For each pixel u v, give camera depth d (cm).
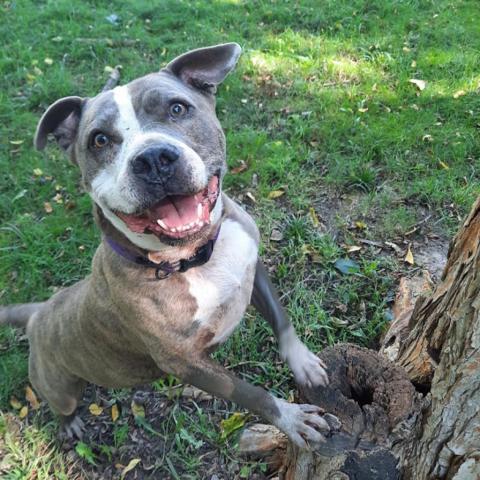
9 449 81
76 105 61
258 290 69
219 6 165
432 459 50
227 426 77
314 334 84
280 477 67
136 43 151
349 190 107
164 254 56
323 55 141
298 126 119
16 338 93
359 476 54
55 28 157
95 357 69
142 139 52
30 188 113
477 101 122
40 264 101
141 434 80
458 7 157
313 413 59
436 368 55
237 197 107
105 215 57
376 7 159
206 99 63
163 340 60
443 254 95
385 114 122
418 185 105
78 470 78
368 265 92
